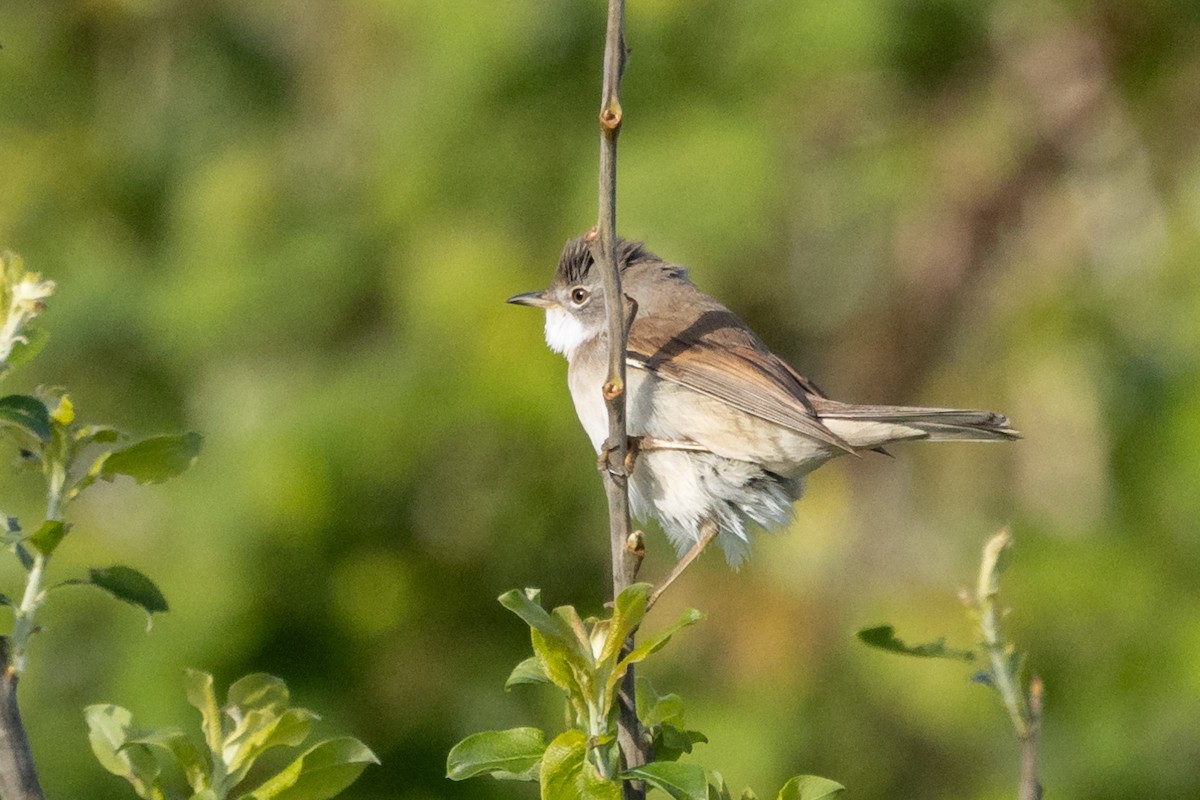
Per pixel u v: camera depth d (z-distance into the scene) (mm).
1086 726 13320
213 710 5098
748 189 13305
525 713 13695
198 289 13945
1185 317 14086
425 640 13844
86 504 13258
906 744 13203
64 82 15930
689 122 13789
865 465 13773
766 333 14352
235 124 15641
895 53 14352
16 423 4816
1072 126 14867
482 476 13836
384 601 13516
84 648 12789
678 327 8141
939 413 7617
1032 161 14750
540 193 13883
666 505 7844
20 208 15172
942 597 13250
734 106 13914
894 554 13539
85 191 15492
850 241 14648
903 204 14633
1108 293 14305
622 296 5574
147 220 15586
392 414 13156
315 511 12984
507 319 13273
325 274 13945
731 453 7727
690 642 13211
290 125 15188
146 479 5094
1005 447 13922
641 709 5383
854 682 13055
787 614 13203
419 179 13938
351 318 14117
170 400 14352
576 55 13859
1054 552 13547
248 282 13922
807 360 14500
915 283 14336
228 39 15805
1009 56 15070
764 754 12570
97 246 15070
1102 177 14773
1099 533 13664
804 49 13766
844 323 14477
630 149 13734
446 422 13109
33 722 12523
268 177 14555
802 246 14422
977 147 14781
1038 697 4969
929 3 14484
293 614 13250
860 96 14867
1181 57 15117
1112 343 14141
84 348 14281
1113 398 13961
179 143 15656
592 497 13711
